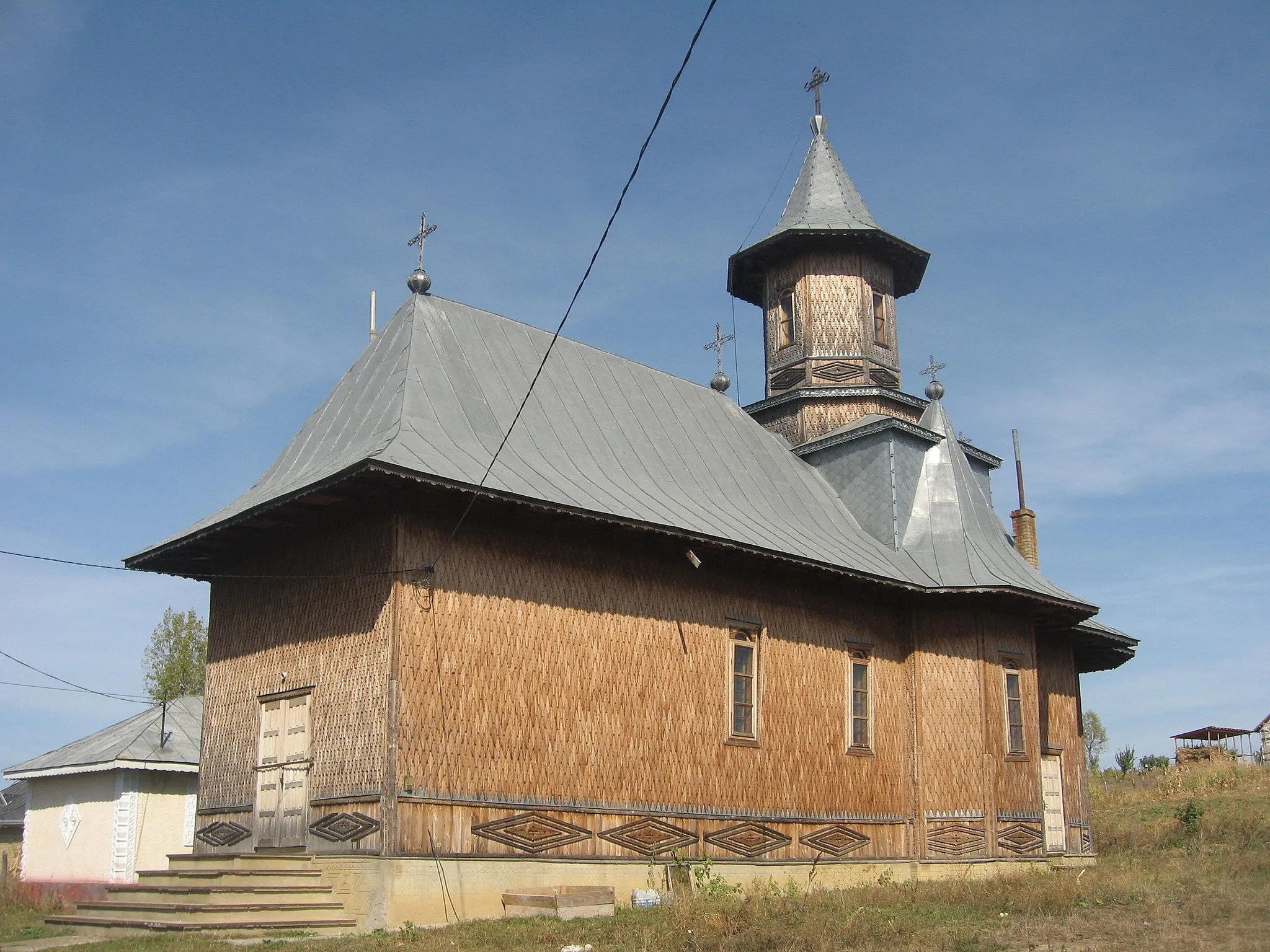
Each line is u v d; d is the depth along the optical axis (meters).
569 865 18.97
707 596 22.23
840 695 24.25
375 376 21.62
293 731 19.31
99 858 26.84
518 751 18.77
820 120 34.03
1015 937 14.34
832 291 31.31
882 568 24.59
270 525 19.94
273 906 16.55
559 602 19.88
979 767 24.72
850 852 23.55
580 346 25.33
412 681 17.77
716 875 20.94
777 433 30.86
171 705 29.41
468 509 18.08
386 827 17.06
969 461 31.44
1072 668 30.12
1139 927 14.54
